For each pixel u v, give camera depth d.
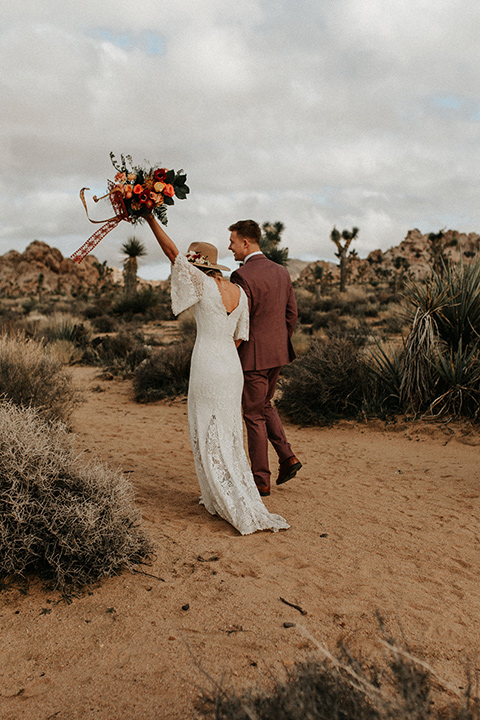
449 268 8.09
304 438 6.70
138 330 21.77
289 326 4.41
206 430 3.63
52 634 2.32
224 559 3.05
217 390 3.61
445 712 1.78
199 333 3.74
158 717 1.83
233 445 3.70
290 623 2.38
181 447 6.01
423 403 7.27
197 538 3.37
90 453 5.48
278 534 3.46
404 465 5.34
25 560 2.71
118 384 11.18
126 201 3.32
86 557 2.76
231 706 1.52
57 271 174.50
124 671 2.07
